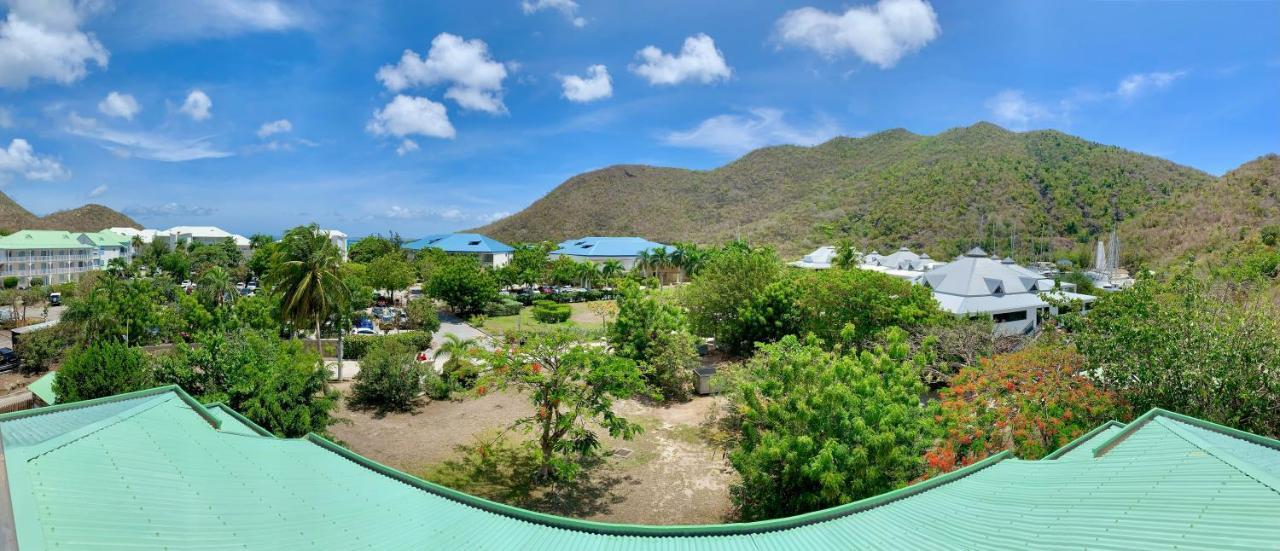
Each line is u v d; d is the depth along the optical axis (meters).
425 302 48.81
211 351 22.23
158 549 7.04
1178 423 12.10
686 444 25.61
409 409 29.23
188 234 122.12
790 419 16.97
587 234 172.75
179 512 8.16
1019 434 18.20
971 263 47.25
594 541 9.50
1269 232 58.78
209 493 9.06
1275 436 17.83
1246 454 10.77
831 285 34.03
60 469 8.44
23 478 7.72
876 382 16.53
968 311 42.12
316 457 12.71
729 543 9.38
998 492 10.55
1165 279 35.16
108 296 40.88
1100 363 21.31
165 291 56.97
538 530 9.85
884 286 33.59
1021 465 12.02
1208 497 8.51
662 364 30.89
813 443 15.77
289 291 33.66
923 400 29.20
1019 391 20.72
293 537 8.25
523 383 23.25
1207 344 18.86
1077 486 10.07
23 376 37.22
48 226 161.75
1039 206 109.44
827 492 15.09
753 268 39.28
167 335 39.12
